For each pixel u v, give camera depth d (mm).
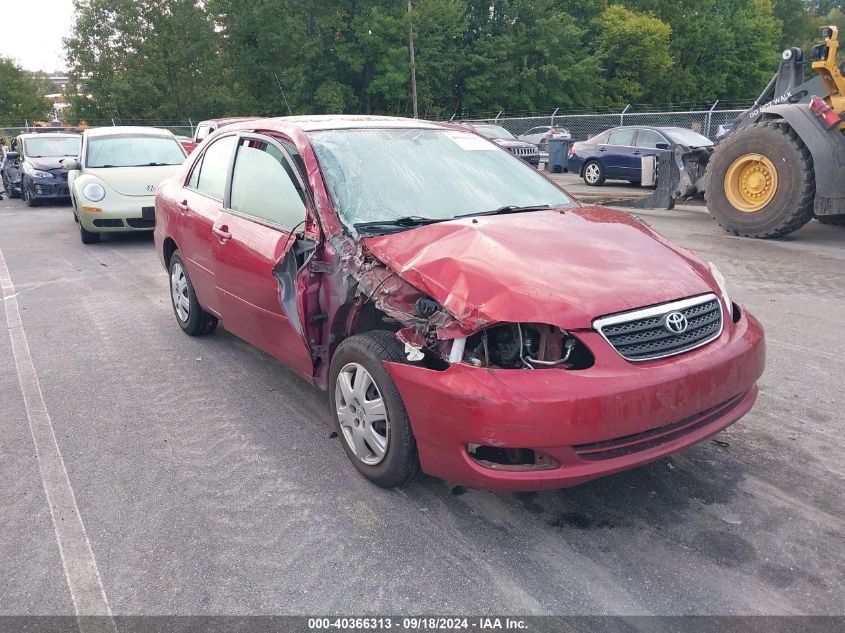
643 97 52156
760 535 2932
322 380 3721
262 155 4371
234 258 4285
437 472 2986
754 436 3834
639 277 3012
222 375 4969
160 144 11477
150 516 3186
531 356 2805
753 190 9656
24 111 58219
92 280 8148
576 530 3006
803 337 5473
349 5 39531
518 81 44500
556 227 3443
